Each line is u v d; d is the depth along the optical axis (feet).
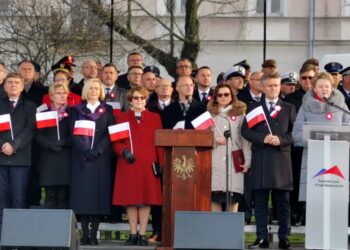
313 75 63.21
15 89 60.95
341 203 54.65
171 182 55.31
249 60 129.08
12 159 60.39
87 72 67.00
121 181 59.77
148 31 122.72
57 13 94.89
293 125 58.90
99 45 97.86
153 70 68.23
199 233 48.52
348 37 129.18
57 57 95.66
